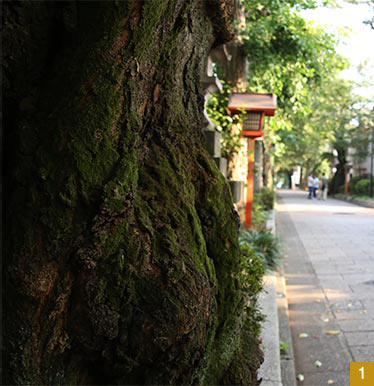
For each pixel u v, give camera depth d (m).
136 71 1.38
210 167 1.88
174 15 1.54
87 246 1.32
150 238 1.43
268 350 3.33
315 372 3.42
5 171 1.38
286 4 8.24
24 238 1.30
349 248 7.88
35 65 1.43
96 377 1.57
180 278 1.42
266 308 4.38
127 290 1.36
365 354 3.64
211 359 1.78
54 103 1.35
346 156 29.41
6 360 1.35
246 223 8.12
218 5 2.03
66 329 1.37
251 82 10.29
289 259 7.34
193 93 1.94
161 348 1.39
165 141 1.66
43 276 1.31
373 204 18.91
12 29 1.35
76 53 1.35
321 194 28.12
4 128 1.41
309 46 9.01
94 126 1.33
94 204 1.33
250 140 8.01
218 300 1.80
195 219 1.63
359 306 4.71
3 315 1.34
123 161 1.35
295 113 11.17
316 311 4.75
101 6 1.32
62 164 1.31
